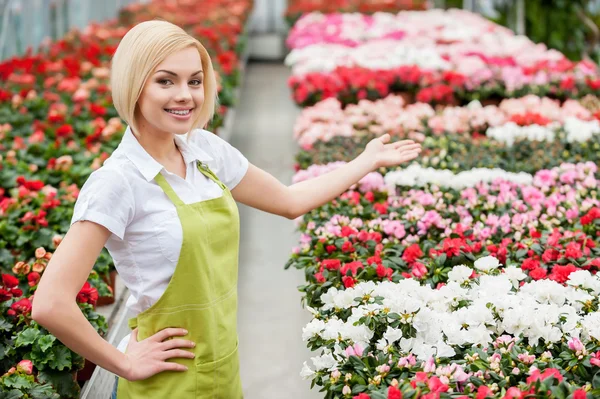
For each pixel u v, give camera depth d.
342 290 2.56
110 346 1.93
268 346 3.92
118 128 5.08
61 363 2.56
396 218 3.41
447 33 9.05
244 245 5.33
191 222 1.99
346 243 2.97
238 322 4.17
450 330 2.25
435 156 4.50
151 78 1.95
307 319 4.19
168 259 1.98
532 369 2.04
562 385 1.86
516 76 6.73
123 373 1.95
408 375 2.09
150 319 2.04
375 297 2.40
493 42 8.62
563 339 2.27
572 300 2.46
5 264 3.34
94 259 1.92
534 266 2.76
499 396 1.98
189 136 2.11
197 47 2.03
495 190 3.79
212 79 2.10
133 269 2.01
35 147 4.75
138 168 1.97
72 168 4.36
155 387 2.04
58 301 1.84
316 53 7.92
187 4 12.38
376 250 2.96
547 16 10.41
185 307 2.01
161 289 2.00
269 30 16.66
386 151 2.55
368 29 9.61
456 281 2.61
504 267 2.92
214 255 2.05
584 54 10.50
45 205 3.64
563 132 5.11
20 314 2.72
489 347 2.25
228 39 8.92
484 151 4.70
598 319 2.26
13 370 2.42
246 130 8.40
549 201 3.51
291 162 7.04
